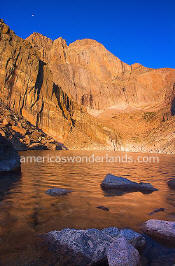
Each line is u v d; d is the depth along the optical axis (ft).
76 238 11.61
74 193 23.66
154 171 46.42
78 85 481.05
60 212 16.78
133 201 21.02
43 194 22.54
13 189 24.53
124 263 9.60
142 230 13.75
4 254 10.22
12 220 14.70
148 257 10.68
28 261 9.69
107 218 15.76
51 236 12.10
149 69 617.62
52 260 9.89
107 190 25.86
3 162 37.01
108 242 11.48
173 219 15.93
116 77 565.94
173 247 11.69
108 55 604.90
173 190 26.68
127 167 54.13
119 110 461.37
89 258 10.27
